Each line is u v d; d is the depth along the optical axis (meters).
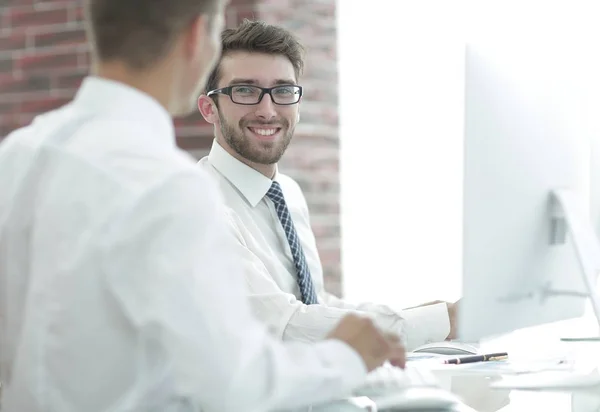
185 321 1.31
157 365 1.41
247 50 2.74
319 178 4.55
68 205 1.38
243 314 1.38
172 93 1.53
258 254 2.68
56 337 1.38
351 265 4.75
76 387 1.39
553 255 2.08
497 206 1.92
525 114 1.98
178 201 1.34
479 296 1.91
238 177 2.76
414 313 2.44
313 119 4.51
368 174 4.74
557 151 2.06
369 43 4.70
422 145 4.71
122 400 1.40
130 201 1.33
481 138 1.88
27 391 1.41
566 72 2.10
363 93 4.71
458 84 4.63
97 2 1.47
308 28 4.45
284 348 1.47
